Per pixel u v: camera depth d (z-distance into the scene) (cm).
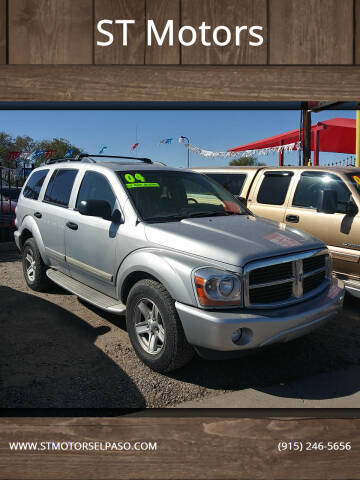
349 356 358
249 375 324
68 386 299
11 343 374
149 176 403
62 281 443
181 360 301
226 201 428
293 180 550
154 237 327
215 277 273
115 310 350
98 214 368
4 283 581
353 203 470
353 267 458
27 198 554
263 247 302
